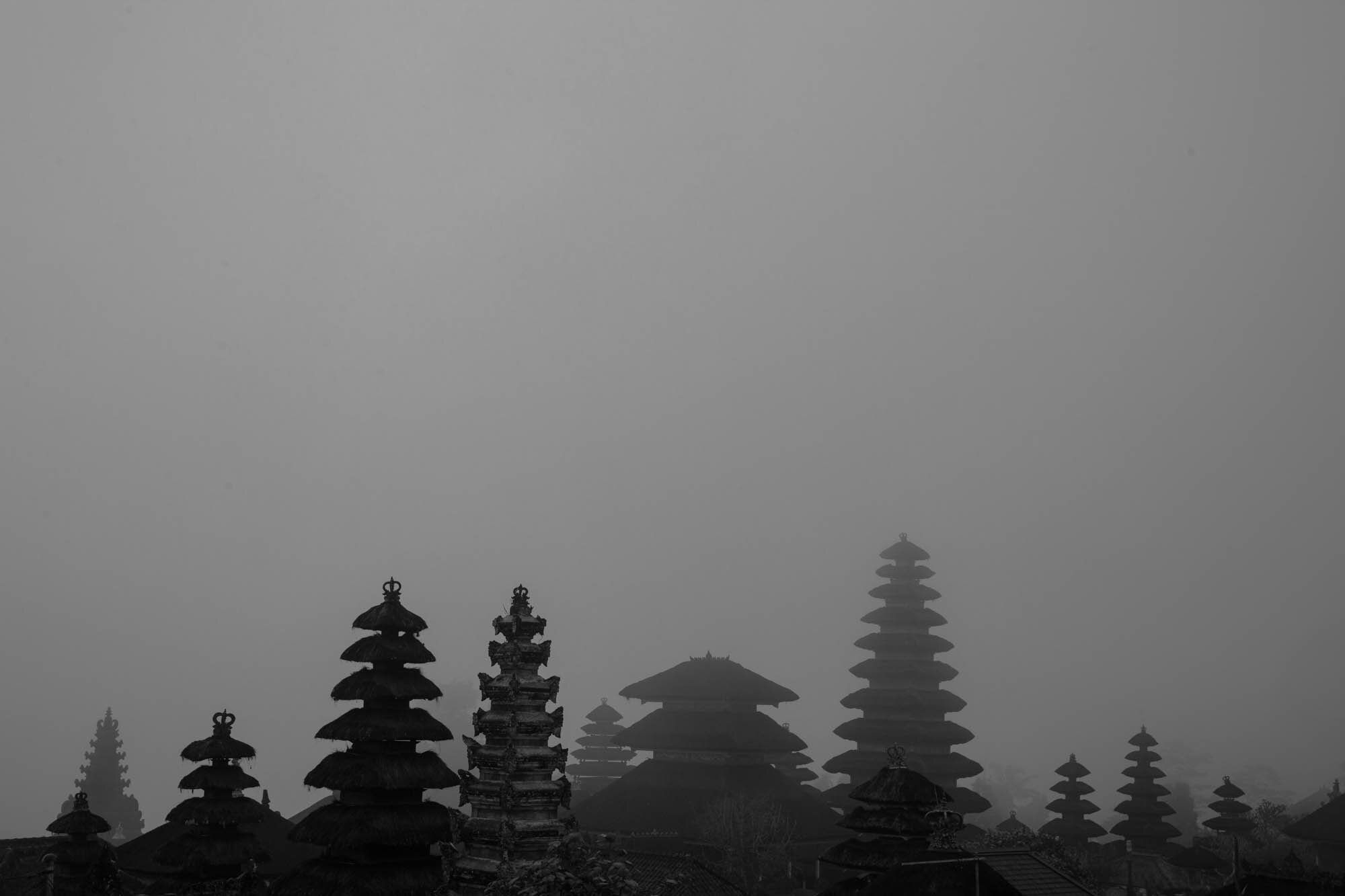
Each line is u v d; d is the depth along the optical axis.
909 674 119.88
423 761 44.00
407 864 43.09
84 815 52.22
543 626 44.75
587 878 40.16
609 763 136.38
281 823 59.22
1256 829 116.38
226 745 50.28
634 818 91.69
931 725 116.00
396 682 44.66
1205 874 98.75
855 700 118.75
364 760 43.44
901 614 123.12
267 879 52.72
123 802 112.38
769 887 80.31
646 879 54.53
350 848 42.06
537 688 43.69
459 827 42.75
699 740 97.38
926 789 51.16
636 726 102.00
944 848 47.53
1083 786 115.06
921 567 126.81
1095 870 96.75
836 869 83.94
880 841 50.44
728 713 101.19
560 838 42.38
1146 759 113.19
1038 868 46.56
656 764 99.62
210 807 49.47
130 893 51.97
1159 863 102.94
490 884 40.22
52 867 49.41
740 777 96.44
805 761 117.88
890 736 115.56
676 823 90.06
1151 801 112.12
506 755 42.66
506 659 44.12
